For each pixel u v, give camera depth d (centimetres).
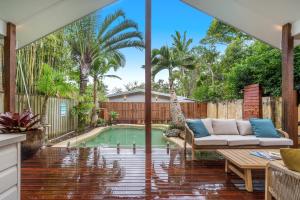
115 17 704
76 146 616
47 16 532
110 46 707
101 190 321
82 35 696
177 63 700
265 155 364
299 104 595
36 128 502
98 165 441
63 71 711
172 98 686
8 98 483
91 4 555
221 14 607
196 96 708
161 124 680
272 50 770
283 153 219
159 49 698
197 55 732
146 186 337
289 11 495
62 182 350
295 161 211
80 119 679
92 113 686
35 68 698
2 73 556
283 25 545
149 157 505
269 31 594
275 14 524
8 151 151
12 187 156
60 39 735
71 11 550
